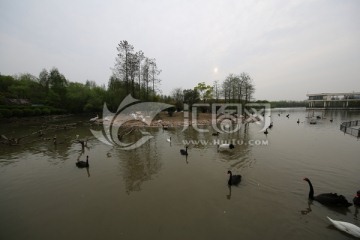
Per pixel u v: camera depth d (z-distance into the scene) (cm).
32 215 908
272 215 872
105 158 1791
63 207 970
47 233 780
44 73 7344
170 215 884
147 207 955
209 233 759
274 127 3812
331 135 2803
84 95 6412
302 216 862
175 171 1448
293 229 777
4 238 755
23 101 5844
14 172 1456
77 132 3183
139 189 1158
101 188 1178
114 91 5519
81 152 1998
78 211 932
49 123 4425
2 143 2369
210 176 1338
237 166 1524
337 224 760
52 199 1054
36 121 4762
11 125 4081
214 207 944
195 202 995
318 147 2067
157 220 848
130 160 1727
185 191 1120
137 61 5216
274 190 1108
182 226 805
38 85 6656
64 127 3591
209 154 1884
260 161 1625
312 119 5028
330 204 928
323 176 1284
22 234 778
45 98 6175
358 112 8806
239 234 751
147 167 1545
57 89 6481
